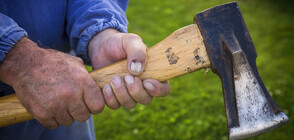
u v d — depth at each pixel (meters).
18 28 1.04
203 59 1.15
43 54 1.04
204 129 3.27
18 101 1.13
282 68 4.34
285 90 3.87
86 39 1.29
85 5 1.33
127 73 1.17
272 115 1.09
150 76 1.17
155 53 1.17
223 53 1.13
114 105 1.21
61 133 1.65
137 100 1.20
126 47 1.15
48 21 1.32
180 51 1.15
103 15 1.30
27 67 1.01
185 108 3.61
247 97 1.10
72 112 1.10
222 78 1.13
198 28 1.14
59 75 1.03
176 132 3.25
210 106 3.63
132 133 3.25
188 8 6.21
